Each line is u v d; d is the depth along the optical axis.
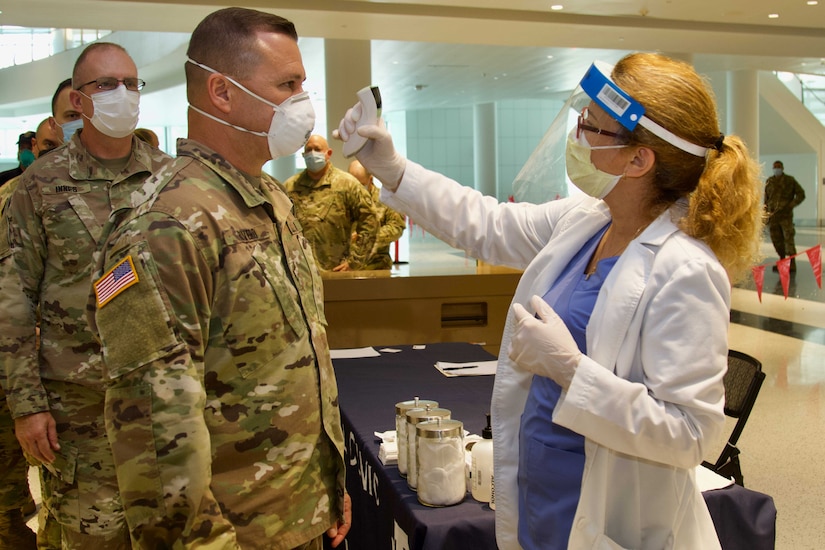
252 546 1.17
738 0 7.19
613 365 1.13
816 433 3.91
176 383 1.04
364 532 1.91
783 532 2.79
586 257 1.31
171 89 13.91
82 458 1.85
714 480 1.66
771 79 18.80
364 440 1.93
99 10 7.02
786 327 6.74
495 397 1.37
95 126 1.91
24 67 16.38
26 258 1.86
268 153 1.26
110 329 1.07
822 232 17.33
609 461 1.15
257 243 1.20
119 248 1.09
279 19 1.24
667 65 1.14
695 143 1.12
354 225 4.82
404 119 23.53
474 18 7.59
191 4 6.83
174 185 1.13
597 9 7.48
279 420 1.20
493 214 1.51
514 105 23.78
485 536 1.44
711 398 1.06
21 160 4.25
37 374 1.83
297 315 1.25
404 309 3.91
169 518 1.04
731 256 1.14
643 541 1.17
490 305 4.00
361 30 8.14
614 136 1.14
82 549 1.87
